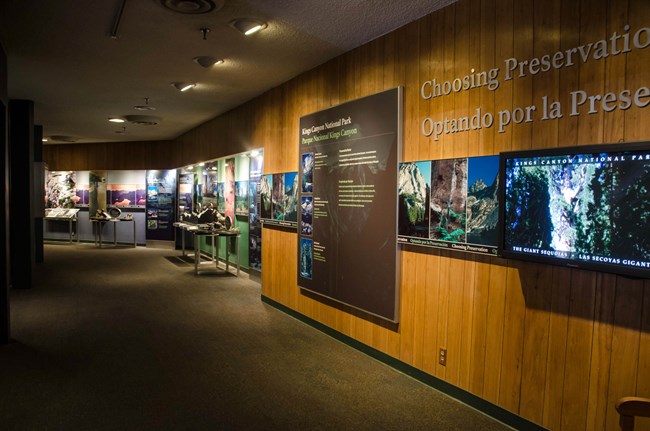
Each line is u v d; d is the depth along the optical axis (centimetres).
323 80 505
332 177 474
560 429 267
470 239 320
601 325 247
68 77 590
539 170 261
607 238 231
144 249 1270
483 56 313
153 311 594
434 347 356
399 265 388
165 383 367
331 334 489
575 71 259
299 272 543
